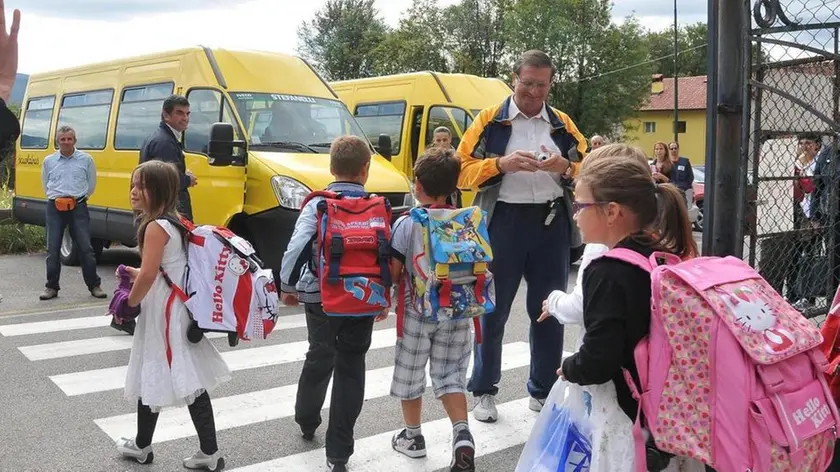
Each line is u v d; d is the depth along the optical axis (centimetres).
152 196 380
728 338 219
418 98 1265
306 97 962
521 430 479
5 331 717
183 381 378
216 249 385
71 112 1153
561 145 481
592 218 257
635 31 4756
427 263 384
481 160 470
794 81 430
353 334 382
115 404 518
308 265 394
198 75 928
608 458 242
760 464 215
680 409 222
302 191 819
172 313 379
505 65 4791
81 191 863
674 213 259
